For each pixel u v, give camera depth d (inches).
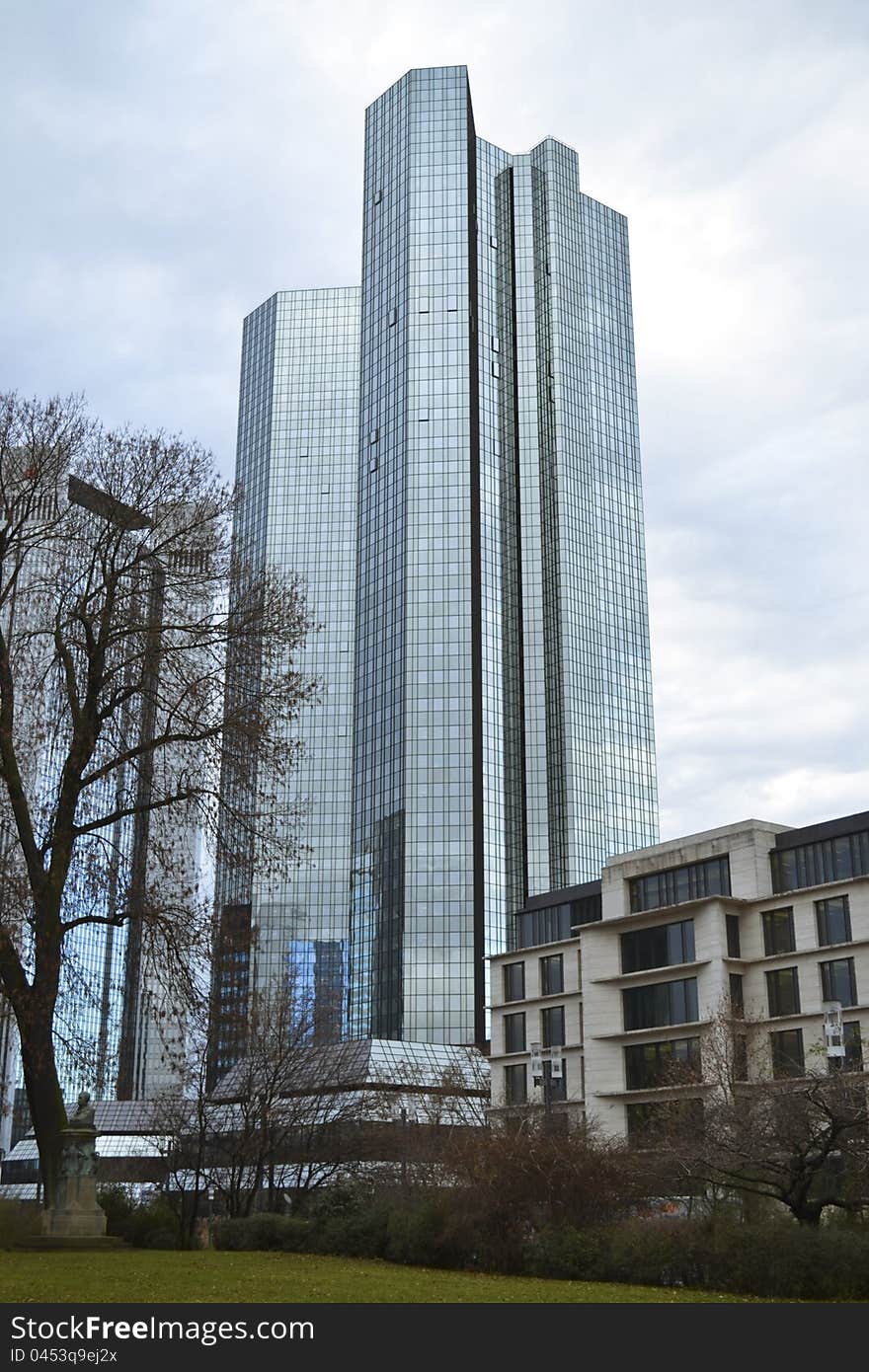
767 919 3196.4
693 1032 3186.5
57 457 1632.6
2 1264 1216.8
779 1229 1182.9
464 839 7106.3
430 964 6909.5
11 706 1571.1
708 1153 1488.7
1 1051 3024.1
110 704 1620.3
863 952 2928.2
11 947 1467.8
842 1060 2003.0
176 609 1679.4
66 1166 1562.5
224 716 1649.9
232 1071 2970.0
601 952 3523.6
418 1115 3036.4
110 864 1583.4
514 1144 1475.1
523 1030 3902.6
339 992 7258.9
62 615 1664.6
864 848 3105.3
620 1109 3292.3
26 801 1583.4
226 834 1638.8
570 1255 1304.1
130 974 1654.8
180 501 1690.5
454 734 7322.8
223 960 1619.1
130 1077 6240.2
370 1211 1695.4
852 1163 1481.3
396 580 7760.8
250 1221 1802.4
